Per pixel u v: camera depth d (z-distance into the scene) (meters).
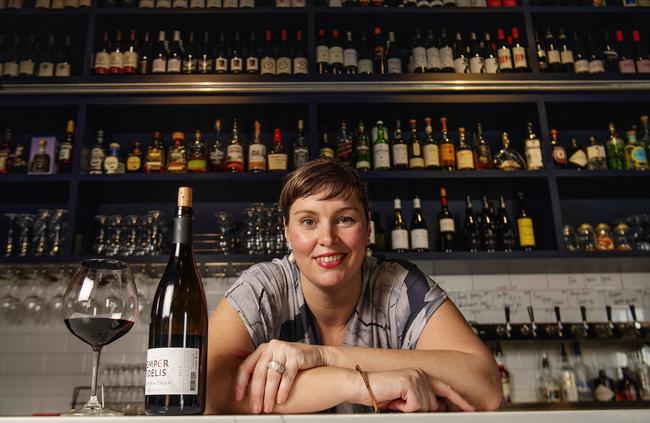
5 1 2.64
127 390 2.37
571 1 2.88
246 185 2.46
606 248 2.48
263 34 2.75
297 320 1.14
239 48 2.72
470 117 2.66
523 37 2.70
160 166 2.47
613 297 2.64
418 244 2.42
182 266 0.79
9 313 2.49
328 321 1.16
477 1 2.71
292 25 2.69
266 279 1.14
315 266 1.02
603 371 2.44
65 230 2.46
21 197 2.57
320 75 2.47
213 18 2.62
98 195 2.53
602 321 2.60
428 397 0.76
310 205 1.01
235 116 2.59
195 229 2.61
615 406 2.34
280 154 2.46
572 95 2.54
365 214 1.06
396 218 2.56
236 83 2.45
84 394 2.40
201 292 0.78
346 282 1.04
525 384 2.49
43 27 2.66
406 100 2.49
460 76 2.49
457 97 2.50
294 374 0.80
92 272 0.79
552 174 2.43
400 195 2.62
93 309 0.76
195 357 0.70
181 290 0.77
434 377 0.83
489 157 2.55
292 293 1.16
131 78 2.45
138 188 2.46
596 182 2.55
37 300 2.47
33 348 2.47
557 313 2.53
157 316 0.76
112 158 2.48
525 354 2.53
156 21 2.64
